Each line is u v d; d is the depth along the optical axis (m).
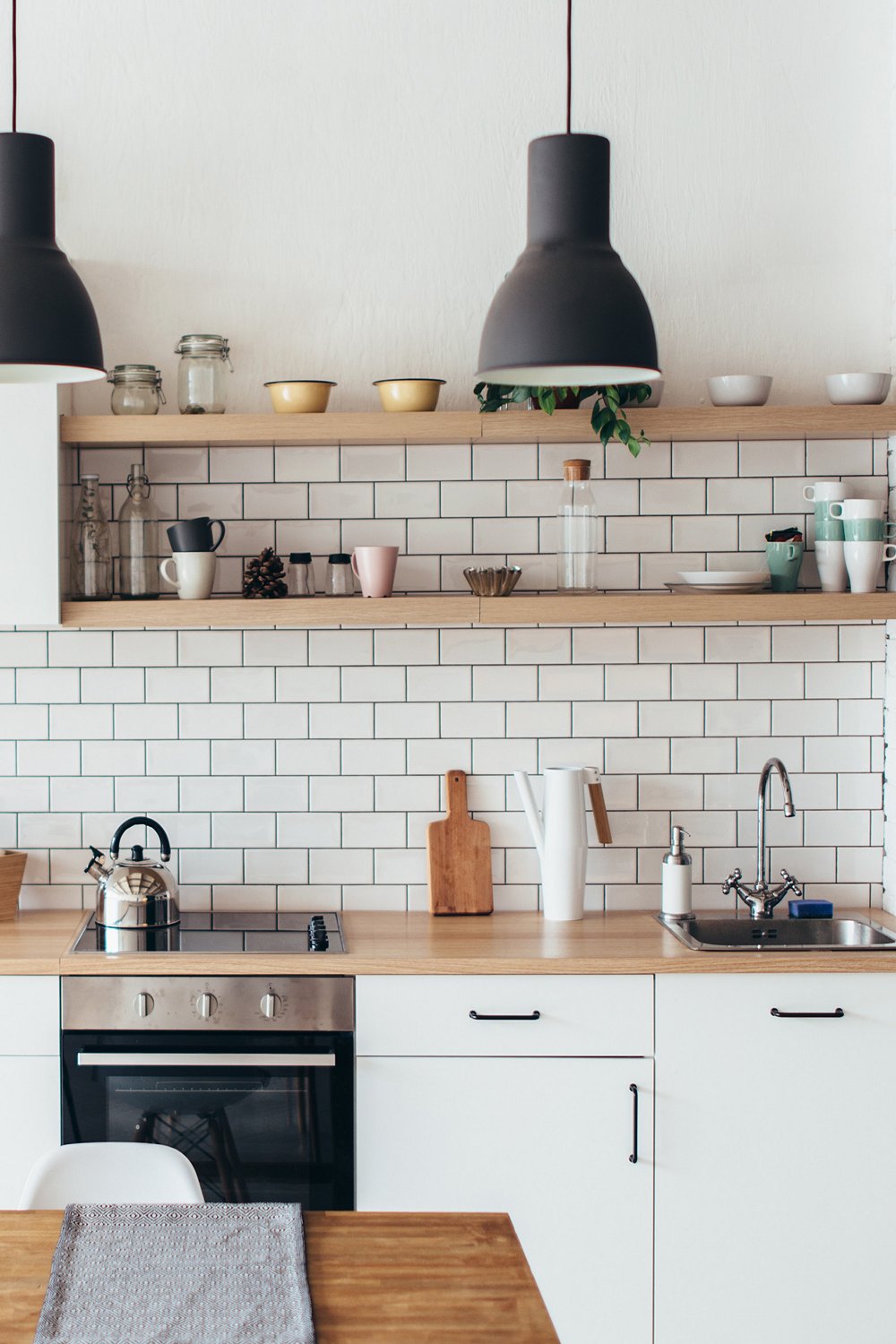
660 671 3.50
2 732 3.47
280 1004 2.94
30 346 2.13
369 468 3.46
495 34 3.44
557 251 2.14
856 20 3.47
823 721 3.52
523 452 3.47
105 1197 2.15
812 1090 2.97
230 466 3.46
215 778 3.48
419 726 3.49
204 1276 1.75
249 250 3.46
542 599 3.18
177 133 3.44
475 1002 2.95
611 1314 2.98
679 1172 2.97
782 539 3.34
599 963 2.94
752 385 3.23
